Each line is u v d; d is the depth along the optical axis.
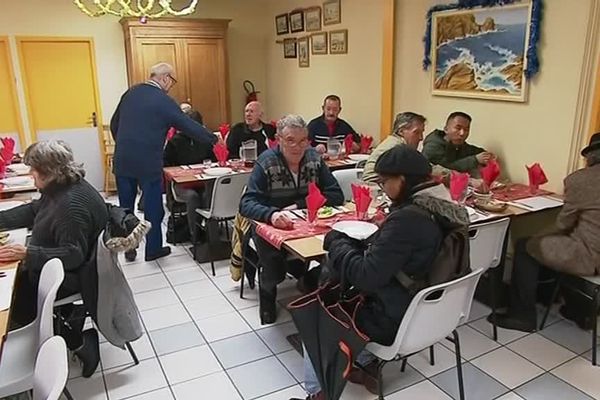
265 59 7.03
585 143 2.98
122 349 2.43
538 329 2.74
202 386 2.28
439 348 2.56
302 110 6.25
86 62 6.03
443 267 1.75
